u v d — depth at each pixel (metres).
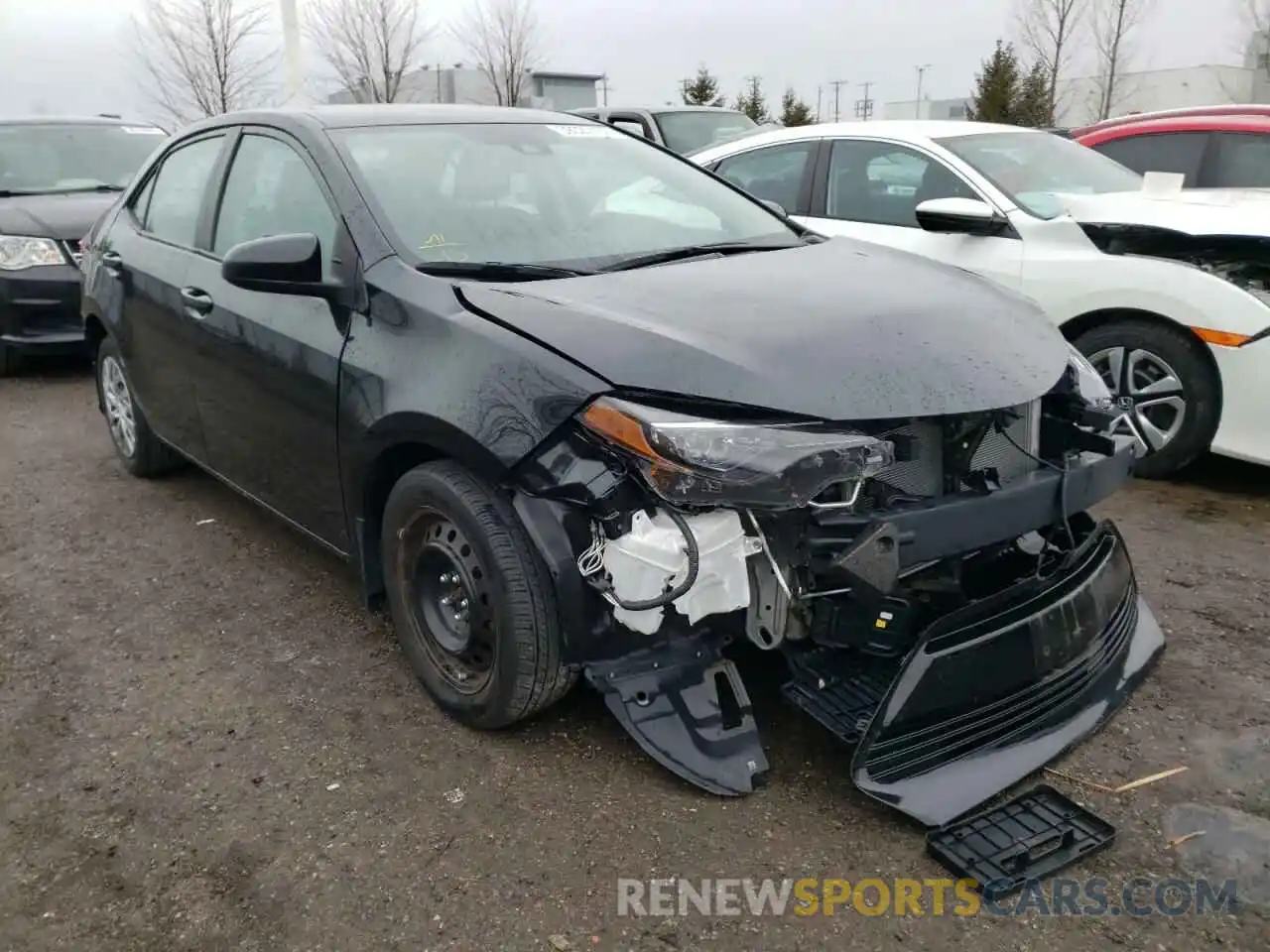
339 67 20.84
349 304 3.13
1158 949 2.21
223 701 3.19
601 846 2.52
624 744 2.90
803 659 2.76
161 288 4.21
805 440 2.38
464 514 2.72
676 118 10.66
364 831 2.59
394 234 3.14
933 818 2.49
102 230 5.03
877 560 2.43
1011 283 5.11
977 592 2.96
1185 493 4.84
